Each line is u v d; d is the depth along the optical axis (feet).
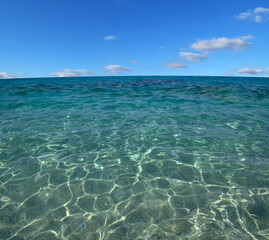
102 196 9.28
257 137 16.33
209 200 8.86
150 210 8.32
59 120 21.42
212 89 48.93
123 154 13.50
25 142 15.39
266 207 8.36
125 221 7.75
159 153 13.57
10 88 50.85
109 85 61.87
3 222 7.70
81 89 50.44
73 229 7.38
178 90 47.67
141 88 52.54
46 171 11.40
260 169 11.39
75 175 11.03
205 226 7.42
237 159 12.62
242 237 6.91
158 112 25.03
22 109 26.66
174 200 8.91
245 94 40.65
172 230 7.27
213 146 14.64
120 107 28.14
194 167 11.72
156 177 10.78
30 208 8.47
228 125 19.57
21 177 10.78
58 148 14.40
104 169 11.65
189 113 24.40
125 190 9.70
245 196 9.09
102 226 7.51
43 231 7.29
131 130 18.17
